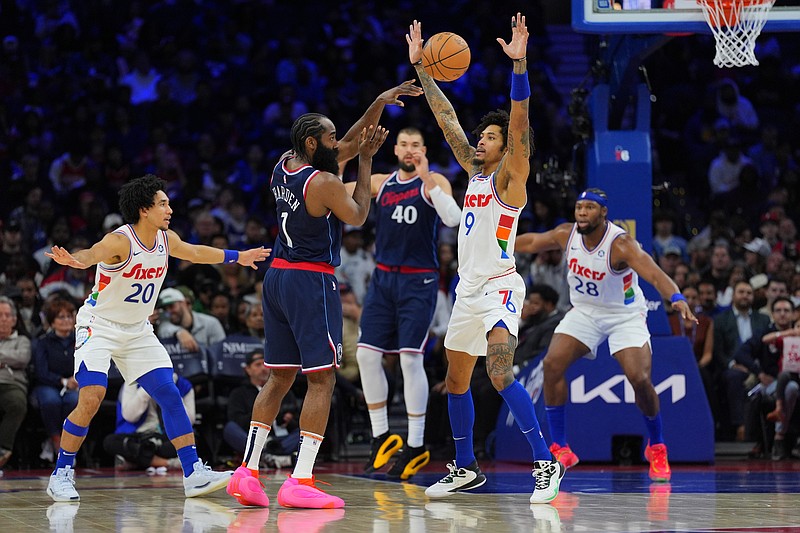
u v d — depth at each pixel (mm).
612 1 14109
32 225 22984
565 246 13539
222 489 11492
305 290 9648
